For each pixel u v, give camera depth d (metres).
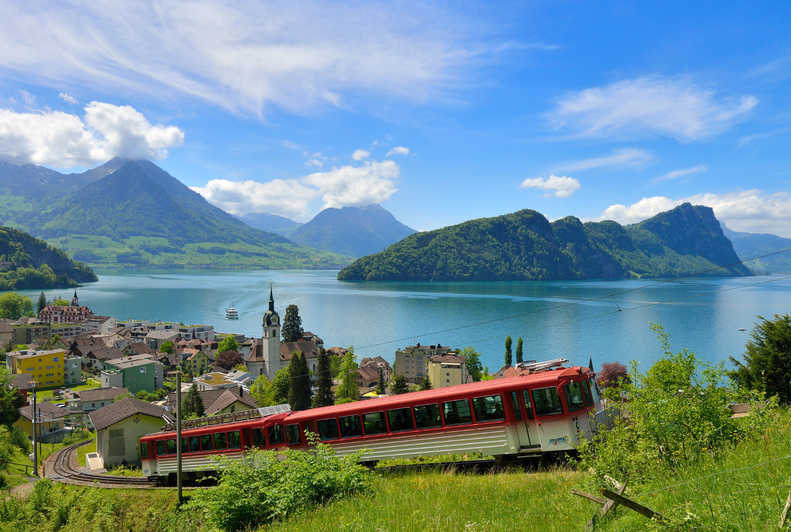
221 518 15.75
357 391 100.00
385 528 11.05
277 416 27.30
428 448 22.39
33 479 43.94
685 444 11.73
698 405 12.15
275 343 126.06
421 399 22.91
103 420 51.97
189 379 126.88
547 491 12.98
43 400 89.69
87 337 143.88
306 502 14.81
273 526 14.10
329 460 16.47
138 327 197.38
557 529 9.36
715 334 166.25
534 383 21.00
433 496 13.77
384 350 166.75
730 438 12.02
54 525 30.41
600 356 137.62
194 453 30.22
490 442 21.33
